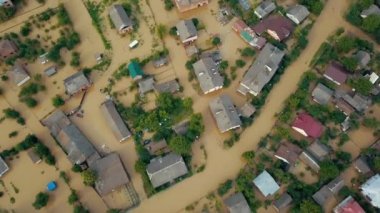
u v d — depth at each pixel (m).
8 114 97.44
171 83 100.38
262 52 102.44
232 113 96.75
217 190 93.75
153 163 93.38
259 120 99.62
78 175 94.69
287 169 95.31
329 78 101.94
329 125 99.12
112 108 98.19
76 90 99.31
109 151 96.56
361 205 91.81
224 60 104.44
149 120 97.44
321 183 93.69
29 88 100.06
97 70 102.81
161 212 92.38
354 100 99.44
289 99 99.25
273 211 92.44
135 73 100.25
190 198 93.38
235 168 95.69
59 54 103.44
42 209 92.12
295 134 98.50
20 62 102.69
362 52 103.38
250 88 99.50
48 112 99.56
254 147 97.44
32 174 94.62
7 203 92.44
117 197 93.38
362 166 94.31
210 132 98.38
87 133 97.75
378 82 102.12
